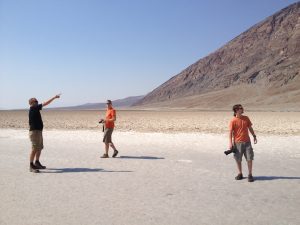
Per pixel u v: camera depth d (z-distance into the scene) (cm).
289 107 12775
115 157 1469
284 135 2353
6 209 772
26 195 879
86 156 1505
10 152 1662
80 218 714
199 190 920
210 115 6475
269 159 1398
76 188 945
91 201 826
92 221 698
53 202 820
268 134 2436
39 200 837
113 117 1445
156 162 1337
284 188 938
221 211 752
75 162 1350
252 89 17512
